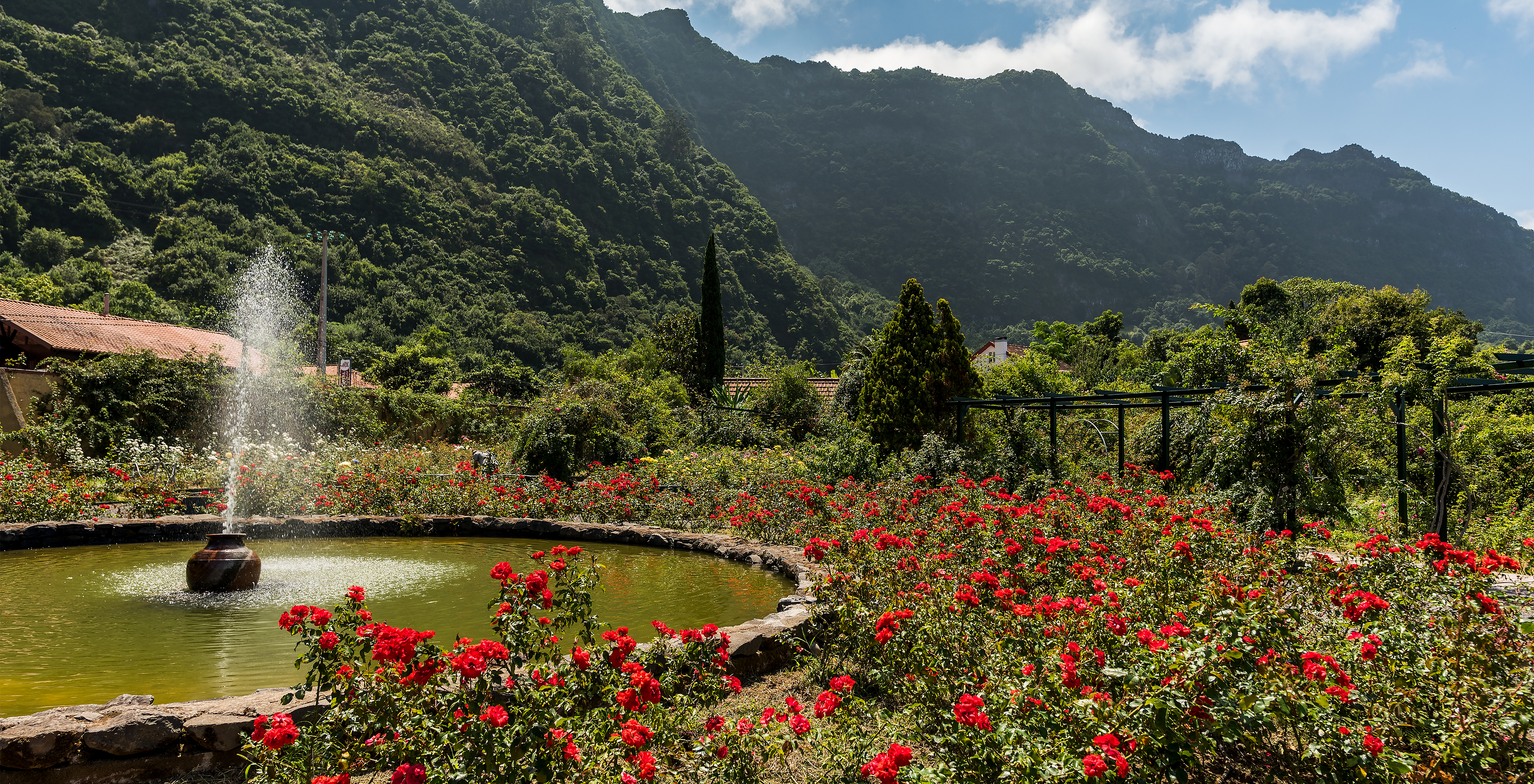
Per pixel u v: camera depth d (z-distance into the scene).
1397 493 6.34
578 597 3.22
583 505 9.83
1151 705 2.32
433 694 2.48
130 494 9.44
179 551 7.86
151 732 2.86
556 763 2.29
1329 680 2.55
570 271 66.81
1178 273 171.88
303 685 2.68
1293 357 6.47
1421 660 2.77
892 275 159.00
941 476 10.07
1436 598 3.32
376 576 6.61
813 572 5.72
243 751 2.83
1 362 17.80
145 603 5.50
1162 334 31.34
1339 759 2.51
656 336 26.03
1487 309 168.50
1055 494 6.29
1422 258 181.75
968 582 4.19
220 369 13.91
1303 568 4.38
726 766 2.52
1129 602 3.41
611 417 13.55
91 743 2.81
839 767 2.58
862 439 12.08
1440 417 6.41
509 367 35.50
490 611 5.19
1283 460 6.21
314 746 2.38
